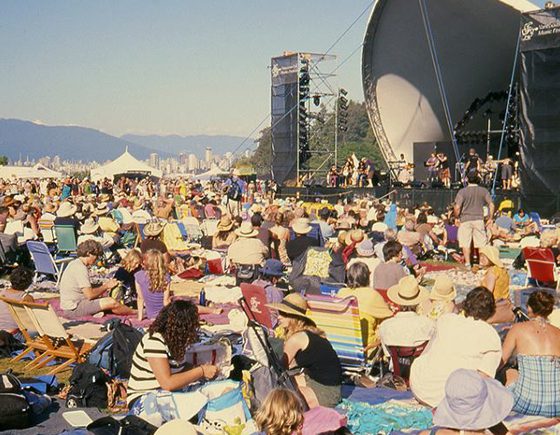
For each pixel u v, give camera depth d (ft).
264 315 27.86
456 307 30.96
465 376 18.19
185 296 43.16
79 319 37.60
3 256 54.34
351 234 43.83
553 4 91.76
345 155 316.60
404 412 24.59
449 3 124.06
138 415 22.20
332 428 21.50
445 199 106.32
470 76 136.67
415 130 143.33
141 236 63.52
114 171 225.35
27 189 135.54
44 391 27.25
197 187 147.95
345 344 28.25
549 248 46.39
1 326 33.73
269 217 61.67
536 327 24.23
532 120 91.97
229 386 22.81
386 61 136.46
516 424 23.22
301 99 132.26
